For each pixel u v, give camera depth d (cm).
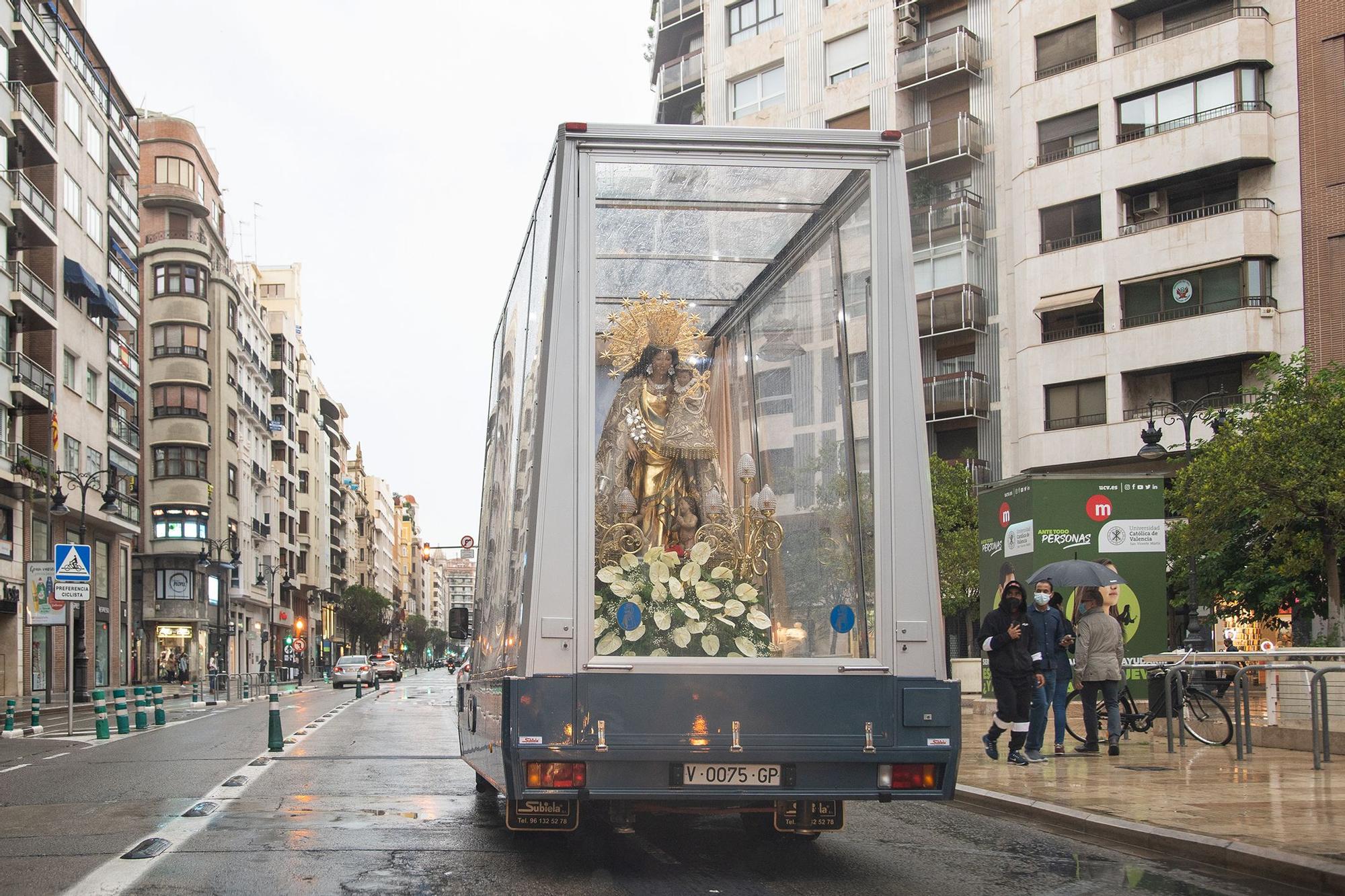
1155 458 2548
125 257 4997
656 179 695
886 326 690
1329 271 3528
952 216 4466
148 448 6234
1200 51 3753
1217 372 3684
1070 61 4078
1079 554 1864
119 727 2111
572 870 717
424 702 3453
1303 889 667
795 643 675
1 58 3650
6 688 3744
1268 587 2684
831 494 691
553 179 700
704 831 884
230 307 6981
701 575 677
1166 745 1467
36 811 998
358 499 13400
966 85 4647
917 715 664
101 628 4725
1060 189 4044
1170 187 3853
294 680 7112
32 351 4034
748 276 707
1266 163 3659
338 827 887
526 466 708
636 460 691
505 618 737
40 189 4059
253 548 7662
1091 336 3906
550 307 675
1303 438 2480
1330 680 1318
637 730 645
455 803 1045
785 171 700
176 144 6556
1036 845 829
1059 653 1348
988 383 4384
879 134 699
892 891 657
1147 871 725
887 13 4872
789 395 705
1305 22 3619
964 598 3997
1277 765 1210
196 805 1012
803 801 718
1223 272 3662
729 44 5459
